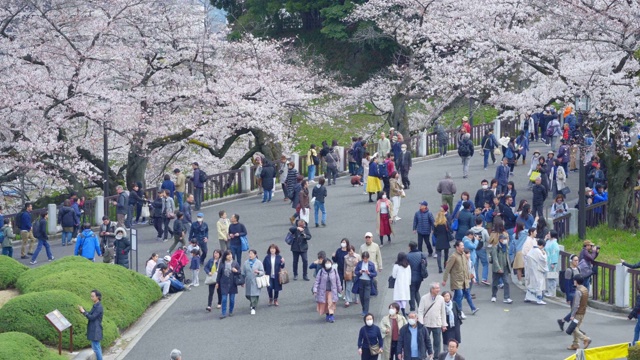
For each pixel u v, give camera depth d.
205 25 44.34
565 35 32.72
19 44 39.00
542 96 37.16
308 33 68.94
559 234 31.34
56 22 40.16
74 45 39.81
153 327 25.47
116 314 25.14
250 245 32.59
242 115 44.28
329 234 33.41
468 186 39.91
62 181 40.38
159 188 39.56
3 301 27.09
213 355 22.92
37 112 38.62
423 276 24.75
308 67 56.22
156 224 34.88
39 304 23.89
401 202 37.62
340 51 66.69
